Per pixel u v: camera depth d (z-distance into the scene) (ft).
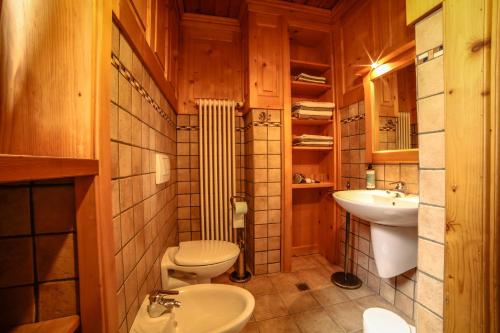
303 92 7.39
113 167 2.08
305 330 4.26
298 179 7.03
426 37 2.23
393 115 4.92
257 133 6.20
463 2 1.78
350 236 6.23
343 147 6.56
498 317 1.62
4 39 1.55
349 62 6.23
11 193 1.57
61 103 1.63
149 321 2.72
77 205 1.64
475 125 1.70
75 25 1.65
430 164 2.18
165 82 4.43
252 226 6.36
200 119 6.50
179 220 6.86
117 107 2.18
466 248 1.77
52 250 1.63
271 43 6.27
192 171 6.89
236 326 2.82
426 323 2.22
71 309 1.67
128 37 2.41
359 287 5.59
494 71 1.60
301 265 6.81
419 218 2.29
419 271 2.30
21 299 1.60
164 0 4.36
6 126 1.56
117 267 2.13
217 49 7.04
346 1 6.11
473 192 1.72
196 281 4.32
